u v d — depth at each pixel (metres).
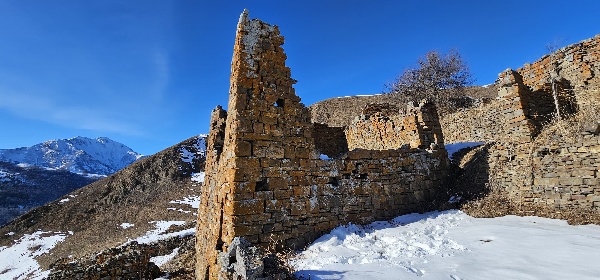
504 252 6.11
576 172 8.48
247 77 8.52
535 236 6.79
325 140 20.09
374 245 7.57
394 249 7.09
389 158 10.71
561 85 12.73
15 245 37.12
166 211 39.12
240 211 7.62
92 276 11.85
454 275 5.19
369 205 9.75
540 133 10.41
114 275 12.29
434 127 12.82
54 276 11.38
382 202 10.04
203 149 69.50
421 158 11.59
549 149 9.27
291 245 8.05
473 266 5.53
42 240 37.66
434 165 11.91
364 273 5.49
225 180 8.50
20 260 32.03
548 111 11.82
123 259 12.67
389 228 8.94
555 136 9.45
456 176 12.20
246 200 7.75
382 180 10.27
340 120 46.94
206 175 13.24
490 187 10.49
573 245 5.93
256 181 7.99
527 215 8.73
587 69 12.58
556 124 10.28
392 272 5.44
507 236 7.05
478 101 24.66
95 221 42.00
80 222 42.72
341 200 9.25
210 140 12.86
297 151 8.77
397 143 14.50
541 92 11.99
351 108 50.00
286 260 6.84
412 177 11.05
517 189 9.67
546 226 7.58
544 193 8.96
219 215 8.59
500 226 7.91
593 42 12.66
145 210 41.69
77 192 55.84
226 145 9.01
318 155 9.15
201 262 11.12
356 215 9.41
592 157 8.29
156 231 28.97
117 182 55.88
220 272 6.41
